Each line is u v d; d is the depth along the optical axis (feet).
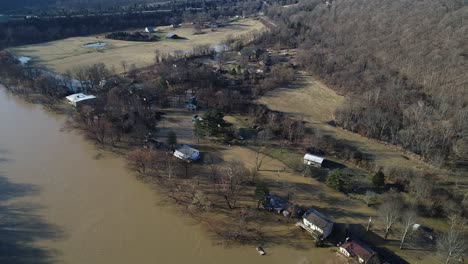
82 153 382.83
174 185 330.54
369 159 370.94
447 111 423.64
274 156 379.96
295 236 274.16
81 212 296.30
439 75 499.92
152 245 265.13
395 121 416.26
